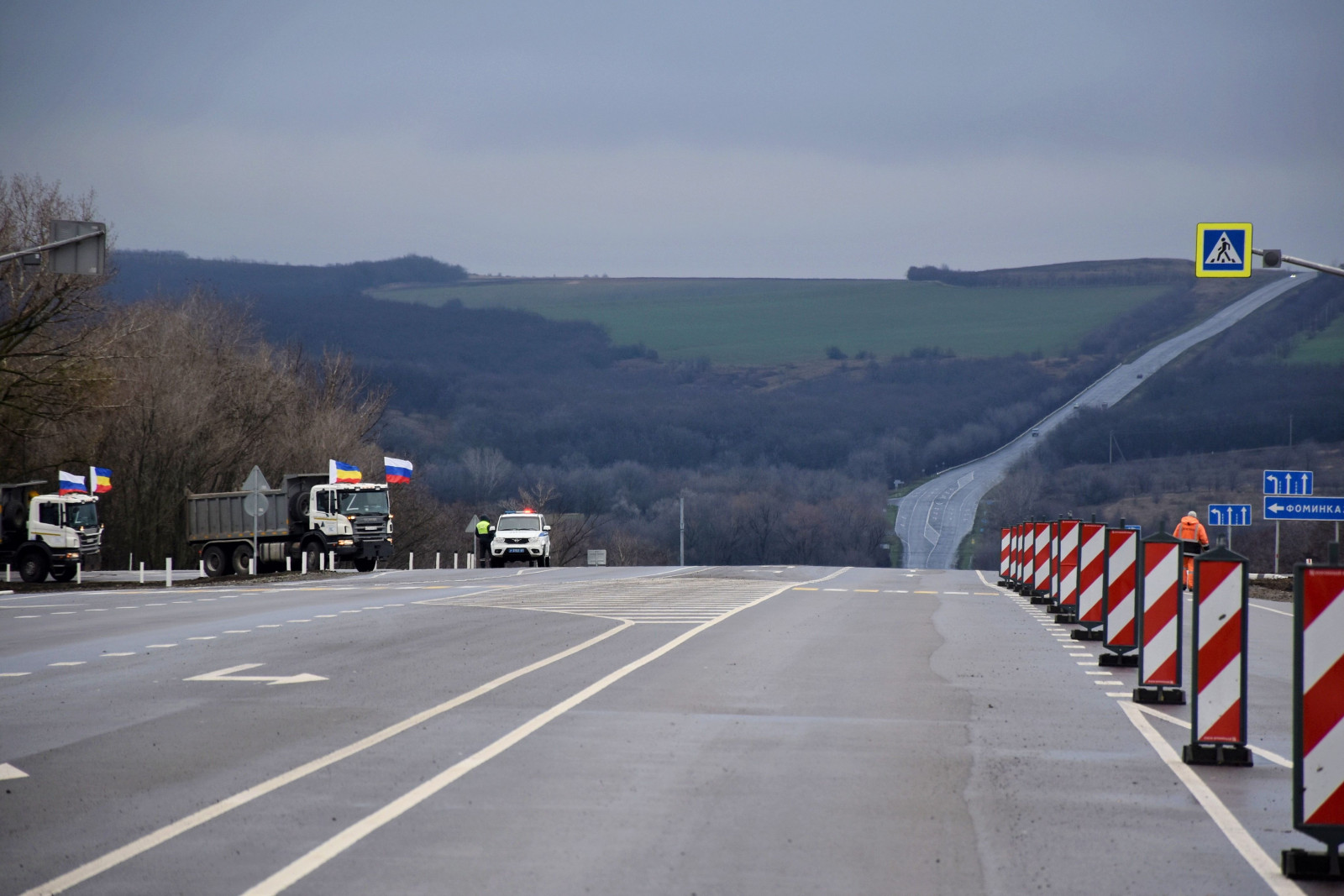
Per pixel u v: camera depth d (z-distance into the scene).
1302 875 23.64
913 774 32.06
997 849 25.23
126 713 40.66
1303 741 24.11
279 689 45.94
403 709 41.31
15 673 51.16
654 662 54.25
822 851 24.94
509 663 53.44
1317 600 24.36
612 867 23.64
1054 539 83.81
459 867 23.66
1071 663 55.97
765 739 36.50
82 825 26.66
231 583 142.88
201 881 22.75
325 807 28.12
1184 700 43.94
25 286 172.88
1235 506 161.00
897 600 97.25
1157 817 28.00
